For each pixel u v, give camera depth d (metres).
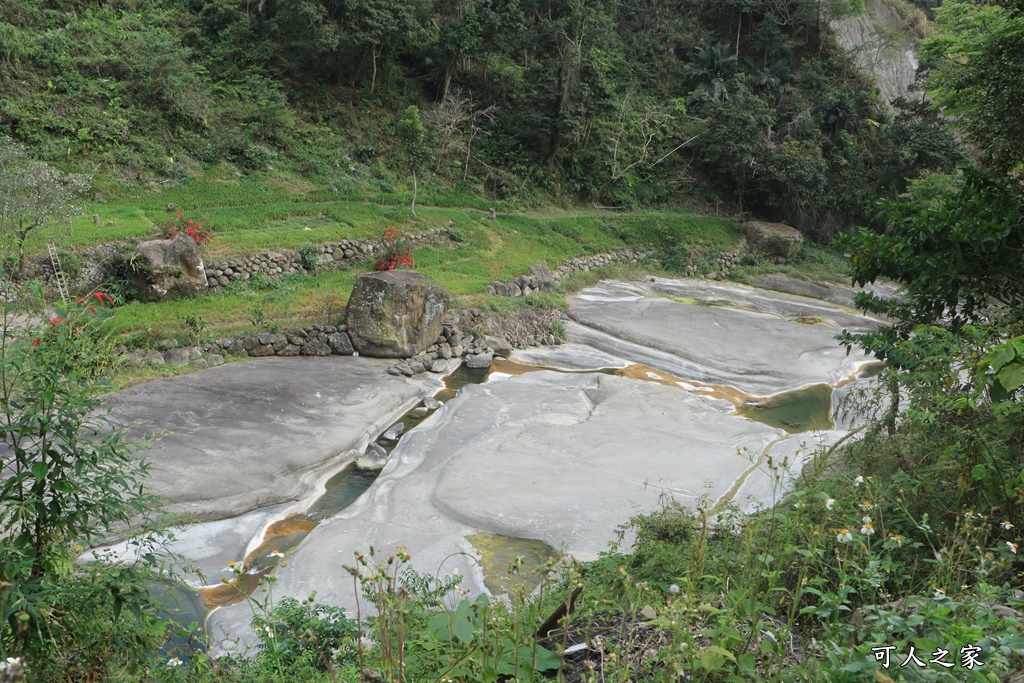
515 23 34.44
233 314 17.58
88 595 4.52
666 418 14.72
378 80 33.00
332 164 29.11
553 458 12.32
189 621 7.99
